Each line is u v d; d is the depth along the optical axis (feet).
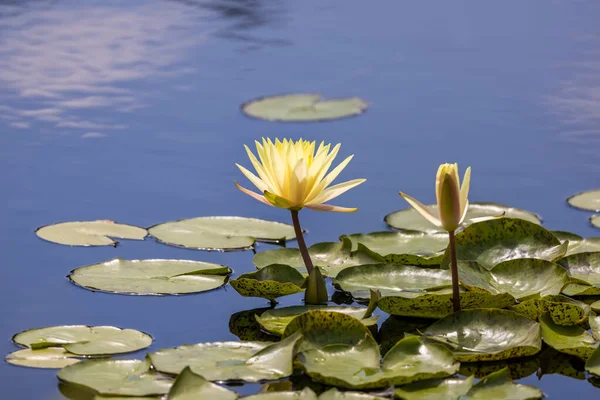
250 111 26.48
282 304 14.38
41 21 37.27
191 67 31.24
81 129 24.34
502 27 37.35
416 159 22.26
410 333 13.12
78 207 18.93
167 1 43.09
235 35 36.19
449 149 22.98
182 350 11.73
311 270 14.44
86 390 11.07
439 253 16.12
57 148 22.79
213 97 27.84
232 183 20.75
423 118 25.80
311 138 23.93
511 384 10.73
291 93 28.50
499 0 43.55
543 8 40.93
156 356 11.51
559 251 14.75
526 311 13.04
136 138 23.76
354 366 11.19
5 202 19.11
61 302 14.16
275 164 13.84
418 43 34.88
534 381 11.51
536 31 36.17
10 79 28.89
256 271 14.65
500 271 14.30
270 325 12.84
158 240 17.16
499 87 28.68
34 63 30.83
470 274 14.20
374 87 29.19
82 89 28.12
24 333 12.58
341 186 14.35
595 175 20.99
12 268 15.61
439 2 43.27
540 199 19.53
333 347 11.66
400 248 16.56
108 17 38.81
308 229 18.19
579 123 24.88
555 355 12.39
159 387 10.67
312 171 13.87
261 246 17.12
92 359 11.39
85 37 34.83
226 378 10.82
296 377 11.32
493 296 13.03
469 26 37.63
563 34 35.40
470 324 12.53
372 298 12.98
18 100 26.76
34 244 16.78
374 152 22.85
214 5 42.47
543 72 30.07
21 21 37.22
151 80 29.48
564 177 20.92
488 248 15.25
